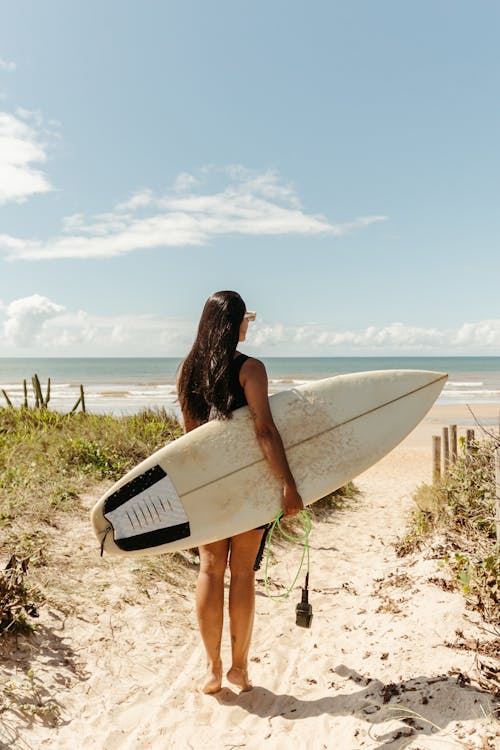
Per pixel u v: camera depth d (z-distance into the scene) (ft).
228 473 8.46
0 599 9.71
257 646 11.01
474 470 17.69
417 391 9.57
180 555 15.14
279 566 16.42
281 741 7.65
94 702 8.64
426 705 7.84
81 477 19.27
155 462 8.51
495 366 375.25
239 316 8.65
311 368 348.59
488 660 9.05
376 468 38.04
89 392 123.95
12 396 110.83
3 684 8.45
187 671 9.82
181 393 9.02
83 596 11.64
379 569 15.72
